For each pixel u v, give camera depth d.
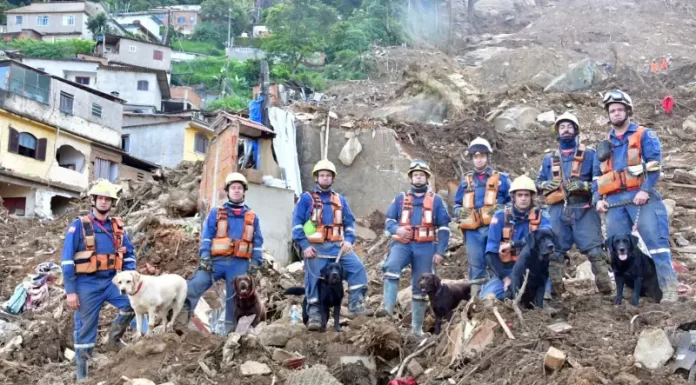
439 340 7.80
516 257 8.34
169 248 13.78
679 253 11.66
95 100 33.00
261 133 14.91
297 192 15.41
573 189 8.41
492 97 23.33
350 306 9.05
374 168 16.16
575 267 11.09
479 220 8.90
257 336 8.03
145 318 8.73
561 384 6.09
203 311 10.13
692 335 6.53
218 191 14.15
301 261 13.96
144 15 72.94
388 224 9.09
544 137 19.69
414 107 22.78
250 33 77.31
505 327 7.19
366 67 42.34
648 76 27.25
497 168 17.44
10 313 12.93
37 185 29.30
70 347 10.34
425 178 9.01
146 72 45.31
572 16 52.09
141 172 35.97
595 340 6.89
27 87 29.55
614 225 8.13
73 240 8.30
